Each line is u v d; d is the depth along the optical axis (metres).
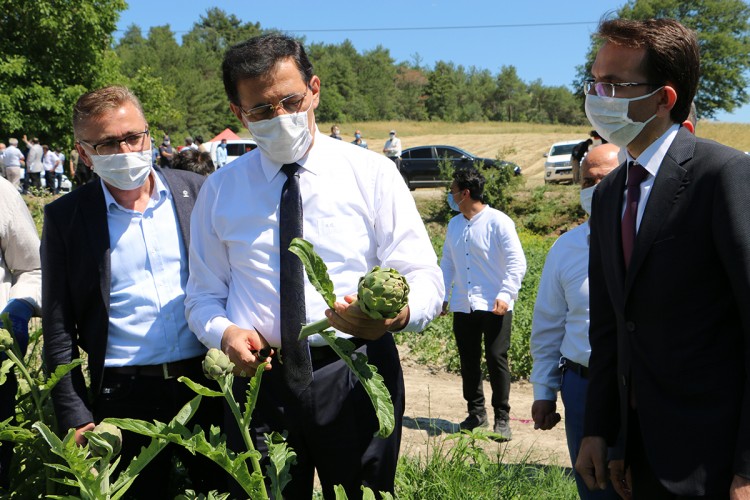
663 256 2.15
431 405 7.24
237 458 2.06
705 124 63.34
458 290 6.26
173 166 5.57
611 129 2.33
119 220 3.04
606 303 2.58
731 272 2.02
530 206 24.44
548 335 3.67
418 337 9.79
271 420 2.54
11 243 3.24
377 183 2.60
